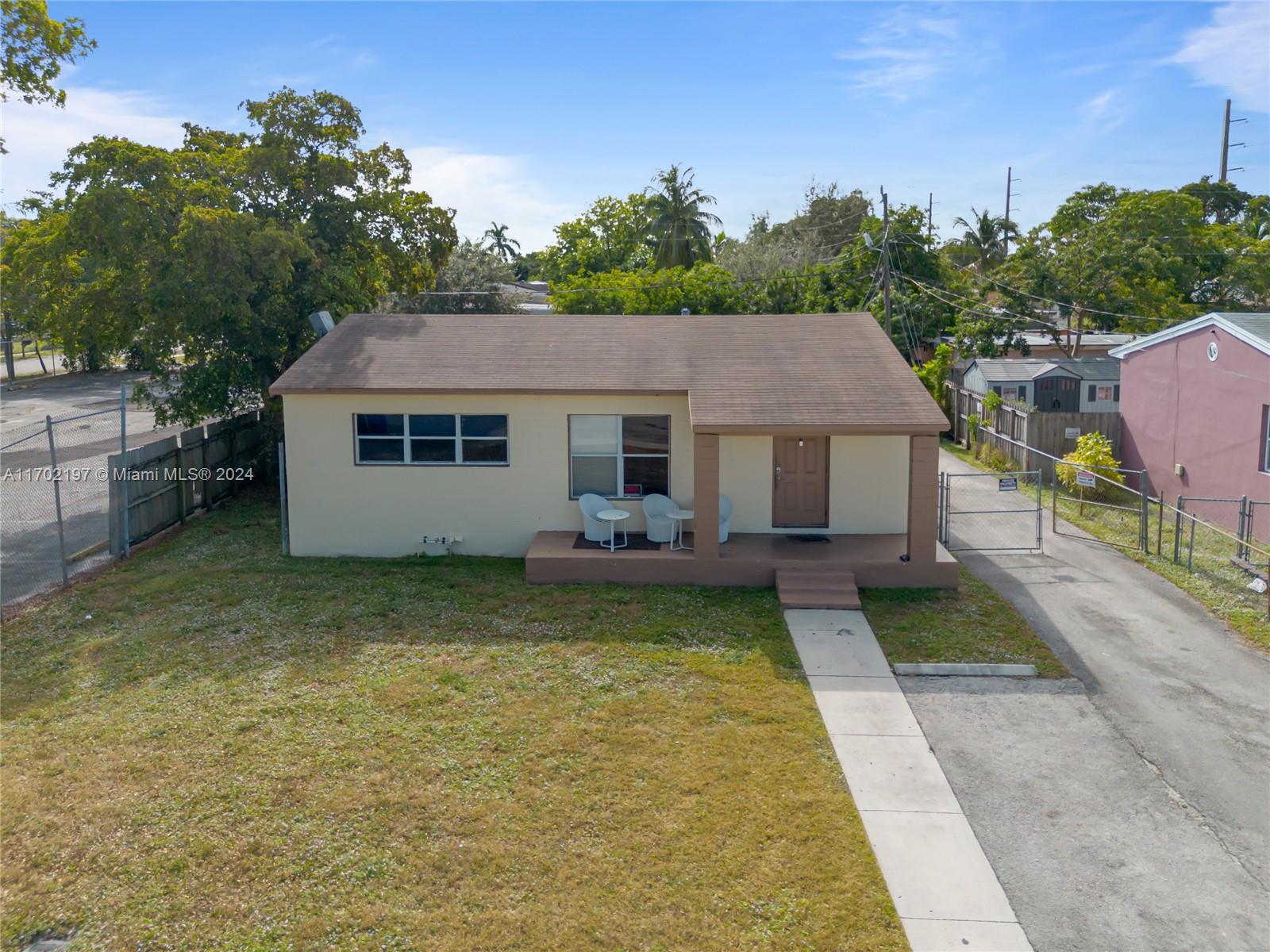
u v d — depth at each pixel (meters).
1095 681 11.59
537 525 16.39
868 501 16.31
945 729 10.30
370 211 23.20
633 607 13.88
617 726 10.21
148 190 19.72
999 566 16.33
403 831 8.22
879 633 12.97
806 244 48.72
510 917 7.14
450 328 18.39
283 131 22.31
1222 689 11.34
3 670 11.68
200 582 15.04
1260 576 15.06
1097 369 31.58
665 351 17.16
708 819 8.46
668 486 16.25
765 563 14.77
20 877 7.63
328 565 15.98
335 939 6.91
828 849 8.05
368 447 16.28
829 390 15.41
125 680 11.37
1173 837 8.30
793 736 10.05
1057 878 7.71
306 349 22.11
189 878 7.61
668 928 7.03
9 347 46.97
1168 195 39.22
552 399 15.98
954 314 37.59
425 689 11.10
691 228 50.06
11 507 20.27
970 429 28.70
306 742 9.81
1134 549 17.19
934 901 7.39
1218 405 19.45
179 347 25.73
